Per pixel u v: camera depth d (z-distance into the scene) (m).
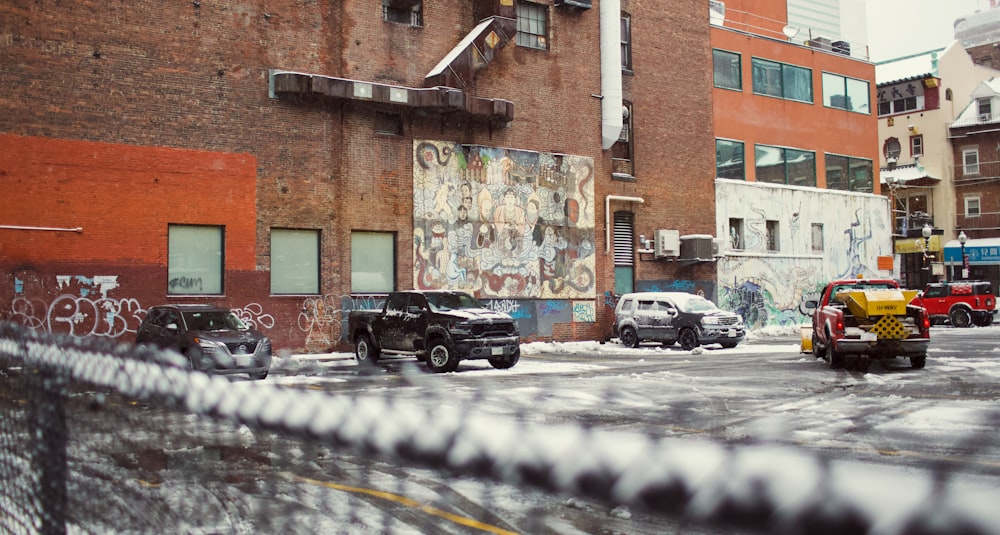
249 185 23.81
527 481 1.20
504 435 1.24
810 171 39.62
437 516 3.91
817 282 38.91
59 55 21.17
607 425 9.98
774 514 0.93
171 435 2.27
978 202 57.53
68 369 2.80
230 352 17.16
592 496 1.12
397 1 27.12
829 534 0.88
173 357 2.27
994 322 42.91
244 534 2.23
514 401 12.48
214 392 2.06
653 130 33.53
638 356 23.61
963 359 19.61
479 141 28.05
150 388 2.35
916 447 8.27
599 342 30.30
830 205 39.88
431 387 14.93
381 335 20.88
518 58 29.16
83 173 21.36
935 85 58.66
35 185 20.75
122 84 21.98
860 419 10.30
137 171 22.11
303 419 1.68
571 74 30.45
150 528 2.37
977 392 13.03
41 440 2.96
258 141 24.02
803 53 39.69
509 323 19.91
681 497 1.02
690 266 34.19
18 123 20.59
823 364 19.03
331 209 25.16
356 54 25.88
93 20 21.66
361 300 25.53
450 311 19.78
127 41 22.11
